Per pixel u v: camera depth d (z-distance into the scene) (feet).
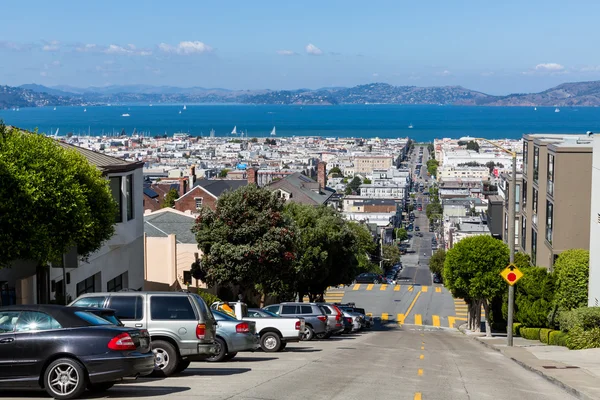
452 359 102.37
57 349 52.60
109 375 52.70
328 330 144.05
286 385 64.39
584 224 168.96
